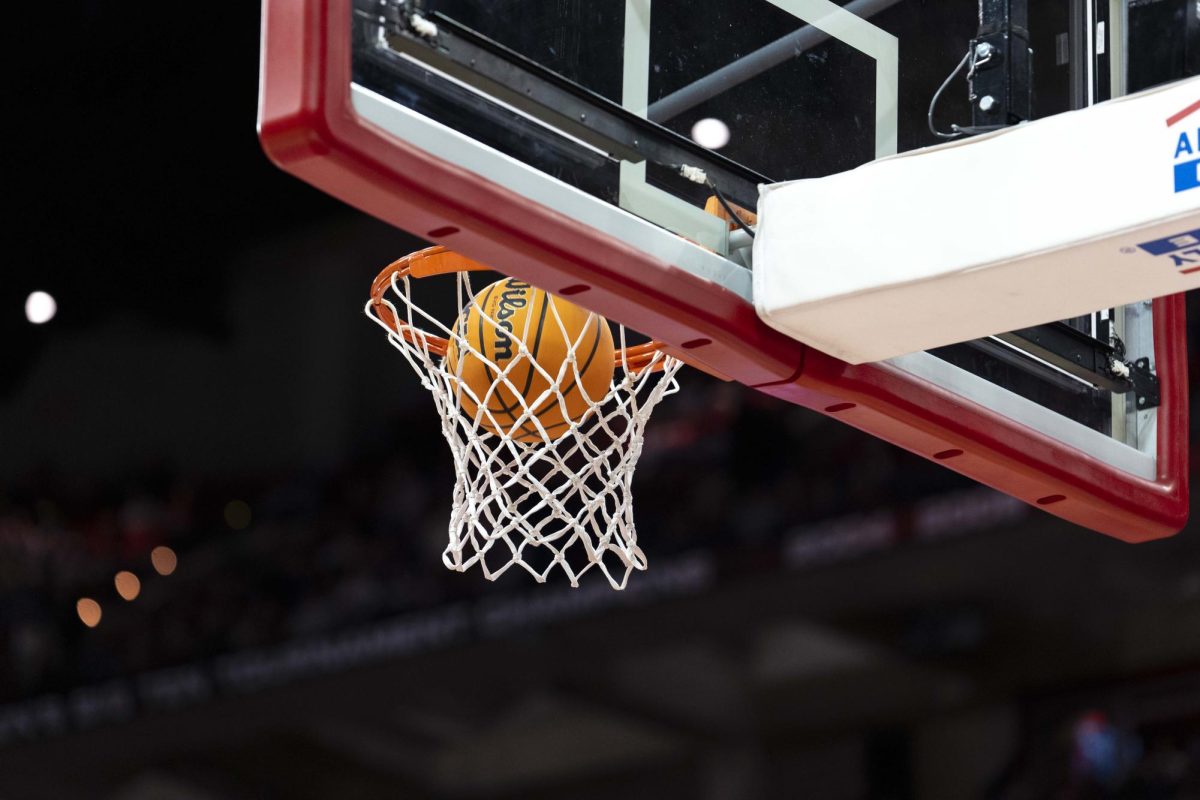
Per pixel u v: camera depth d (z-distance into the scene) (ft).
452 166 8.09
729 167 9.47
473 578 37.11
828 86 10.07
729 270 9.36
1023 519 30.35
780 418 34.86
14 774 41.32
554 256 8.45
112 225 44.55
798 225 9.11
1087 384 11.35
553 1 8.84
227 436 46.19
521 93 8.54
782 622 34.30
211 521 43.70
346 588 39.29
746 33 9.78
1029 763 34.37
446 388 11.16
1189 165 7.82
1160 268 8.25
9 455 45.01
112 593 42.27
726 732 38.99
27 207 43.62
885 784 36.73
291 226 45.19
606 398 11.26
